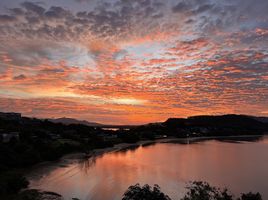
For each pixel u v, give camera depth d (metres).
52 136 123.31
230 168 74.06
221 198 25.11
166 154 105.94
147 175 59.88
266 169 73.25
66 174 59.25
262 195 45.50
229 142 178.75
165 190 45.84
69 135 130.12
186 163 81.38
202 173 65.12
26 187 43.03
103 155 100.25
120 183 50.53
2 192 37.25
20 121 169.00
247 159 92.75
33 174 57.34
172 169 69.50
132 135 173.50
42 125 164.12
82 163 77.56
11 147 71.75
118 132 189.62
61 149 93.50
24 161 64.75
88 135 150.00
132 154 105.38
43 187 45.59
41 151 80.31
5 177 45.84
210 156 99.94
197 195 25.47
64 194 41.81
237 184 53.94
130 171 64.88
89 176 57.47
